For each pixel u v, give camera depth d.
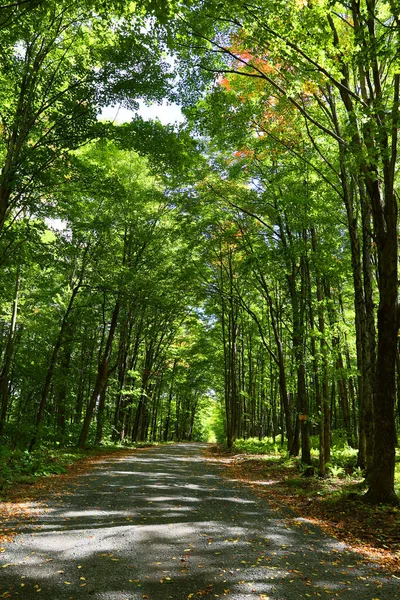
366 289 11.41
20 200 12.04
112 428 26.80
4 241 13.19
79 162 11.84
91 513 7.45
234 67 12.01
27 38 11.15
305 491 10.57
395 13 6.70
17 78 11.49
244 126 12.53
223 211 18.86
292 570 5.06
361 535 6.70
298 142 13.37
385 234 8.88
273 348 28.67
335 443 20.23
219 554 5.50
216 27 10.04
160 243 23.42
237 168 15.49
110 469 14.15
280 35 8.00
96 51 11.62
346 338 19.53
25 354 18.27
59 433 20.78
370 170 8.81
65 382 18.30
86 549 5.49
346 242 17.59
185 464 17.44
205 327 32.44
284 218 16.25
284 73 9.25
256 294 24.64
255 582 4.63
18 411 22.89
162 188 21.66
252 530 6.79
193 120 12.30
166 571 4.85
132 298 20.09
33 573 4.65
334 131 12.33
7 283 16.42
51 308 21.66
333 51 7.92
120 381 26.62
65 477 11.88
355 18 8.07
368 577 4.95
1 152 13.12
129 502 8.45
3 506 7.88
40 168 11.08
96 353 29.72
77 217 16.77
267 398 37.31
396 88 8.37
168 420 48.91
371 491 8.58
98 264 19.20
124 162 19.58
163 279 22.45
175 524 6.89
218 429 59.38
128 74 11.33
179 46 10.10
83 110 11.50
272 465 16.20
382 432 8.60
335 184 13.47
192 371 41.91
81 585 4.38
